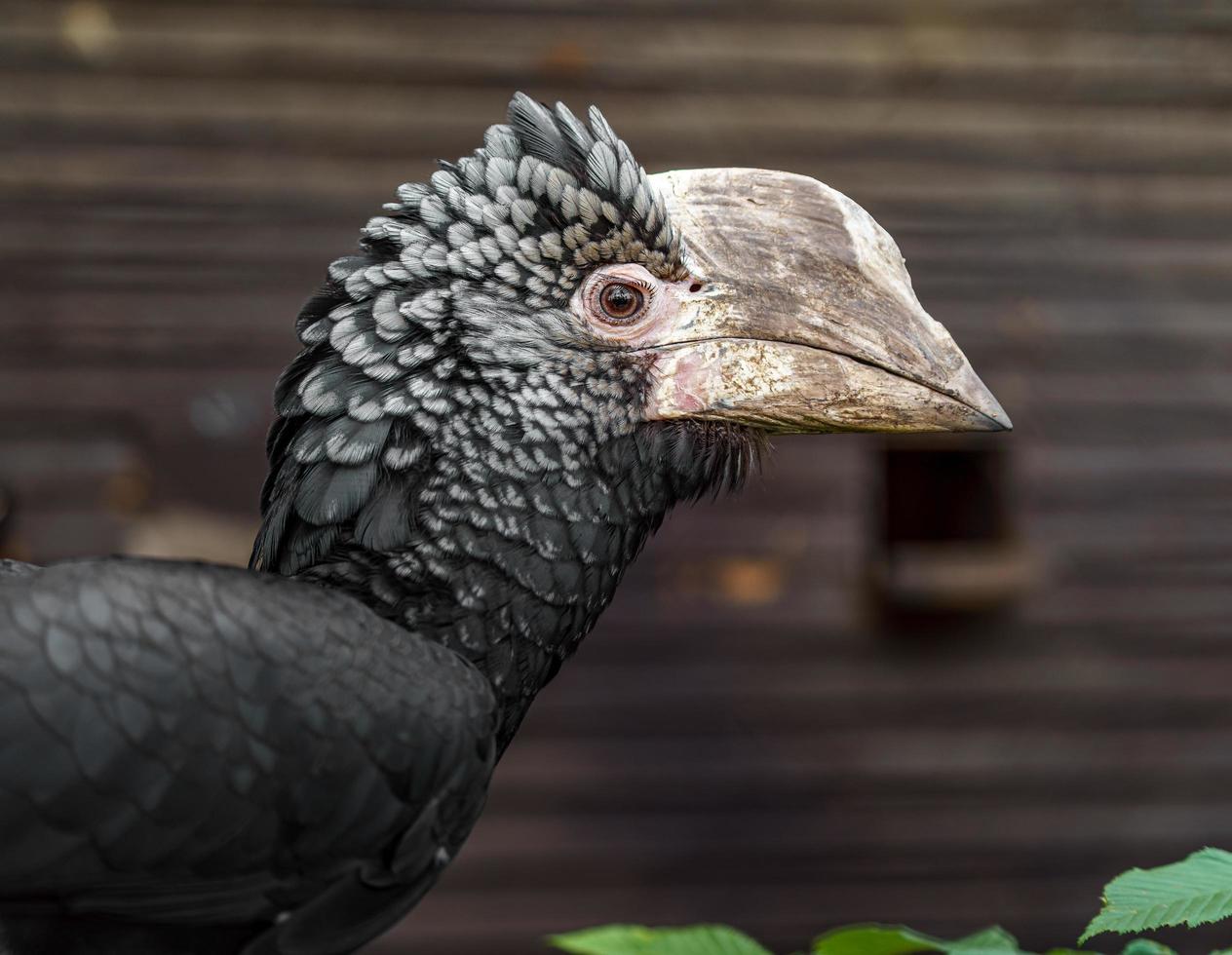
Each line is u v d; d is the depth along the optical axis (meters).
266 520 3.21
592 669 9.01
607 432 3.16
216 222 8.61
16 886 2.52
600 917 9.02
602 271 3.17
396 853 2.82
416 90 8.69
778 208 3.28
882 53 8.91
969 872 9.20
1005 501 9.21
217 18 8.60
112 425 8.52
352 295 3.11
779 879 9.08
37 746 2.46
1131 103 9.09
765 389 3.20
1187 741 9.26
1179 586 9.23
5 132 8.51
